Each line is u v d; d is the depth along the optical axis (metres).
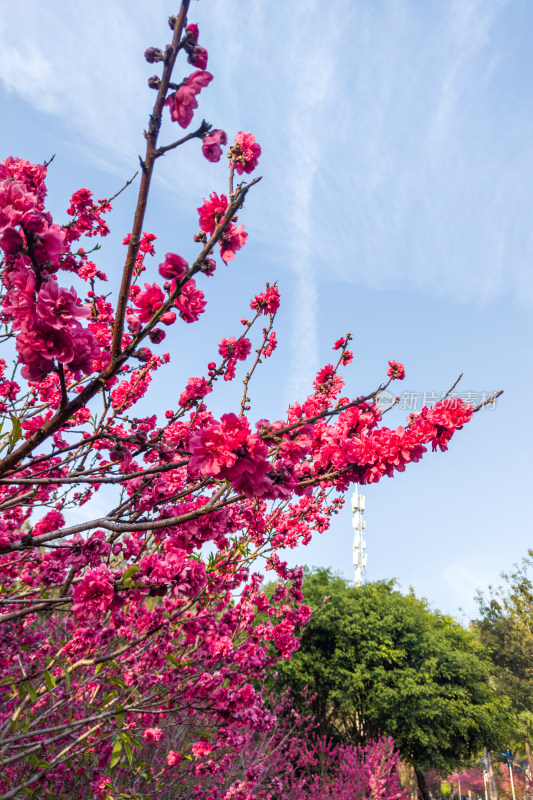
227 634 4.39
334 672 15.20
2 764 3.18
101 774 4.39
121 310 1.71
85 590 2.29
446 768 15.85
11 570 3.83
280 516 5.32
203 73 1.71
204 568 2.78
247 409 3.75
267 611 4.91
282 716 12.10
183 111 1.69
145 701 3.79
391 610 17.58
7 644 3.56
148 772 3.72
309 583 17.75
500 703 17.78
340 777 11.73
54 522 3.29
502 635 24.22
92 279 3.64
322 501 5.41
